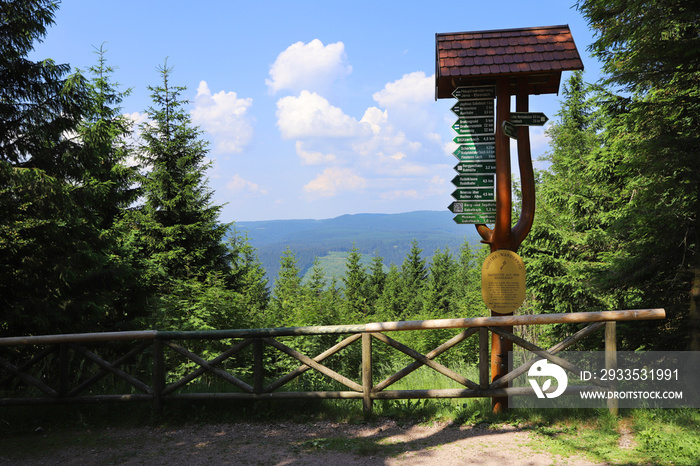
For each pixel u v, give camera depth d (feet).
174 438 16.57
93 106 30.19
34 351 26.63
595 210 35.47
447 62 17.71
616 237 24.77
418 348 42.88
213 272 57.52
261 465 13.99
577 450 14.25
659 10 20.71
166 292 46.70
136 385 18.58
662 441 14.32
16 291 26.58
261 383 18.25
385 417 17.83
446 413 17.75
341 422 17.61
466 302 67.10
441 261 193.77
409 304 176.24
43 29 27.55
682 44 20.18
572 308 33.58
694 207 20.21
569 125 54.08
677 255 20.86
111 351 32.22
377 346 37.58
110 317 36.96
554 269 34.68
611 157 30.73
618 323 22.52
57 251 27.30
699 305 19.30
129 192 55.36
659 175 21.76
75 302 28.99
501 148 17.53
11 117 27.48
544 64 17.21
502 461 13.64
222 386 21.21
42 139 27.91
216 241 61.36
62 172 28.73
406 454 14.48
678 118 21.90
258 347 18.29
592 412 17.02
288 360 32.58
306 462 14.12
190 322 30.25
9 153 27.32
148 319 32.68
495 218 17.83
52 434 17.24
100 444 16.12
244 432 16.97
